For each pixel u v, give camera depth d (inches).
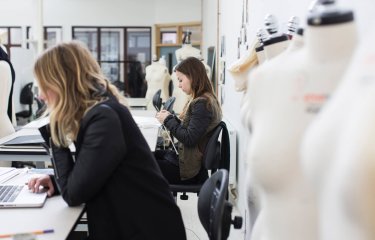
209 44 250.1
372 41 23.8
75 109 59.8
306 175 28.5
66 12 352.8
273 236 35.2
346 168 21.9
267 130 33.4
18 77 252.1
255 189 48.6
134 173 60.1
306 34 32.1
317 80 31.0
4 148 102.0
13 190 69.6
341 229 23.2
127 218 59.4
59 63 59.5
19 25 350.6
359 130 21.7
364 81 22.6
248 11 119.2
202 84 110.8
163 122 111.7
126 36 353.7
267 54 50.4
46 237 52.4
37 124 137.3
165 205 61.7
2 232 53.6
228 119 166.7
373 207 21.5
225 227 59.7
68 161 62.9
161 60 270.1
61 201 65.9
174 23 330.3
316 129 25.6
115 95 62.9
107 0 350.9
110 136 57.1
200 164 109.1
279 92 33.0
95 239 60.0
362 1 41.2
